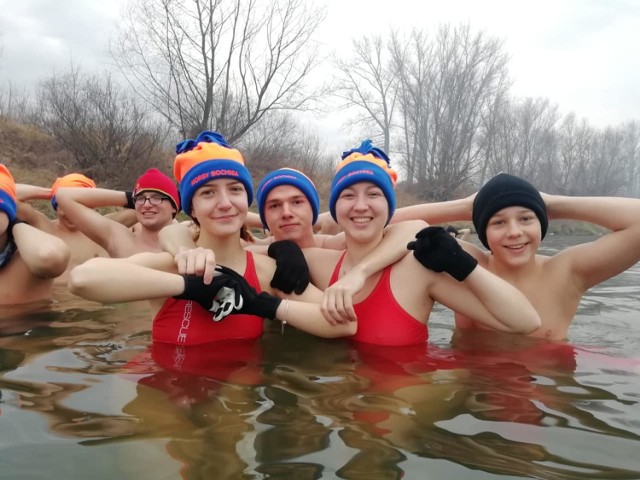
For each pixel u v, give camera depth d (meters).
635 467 0.53
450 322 1.30
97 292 0.84
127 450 0.54
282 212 1.21
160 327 1.00
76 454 0.53
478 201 1.15
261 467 0.52
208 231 1.04
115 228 1.65
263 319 1.14
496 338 1.11
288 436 0.59
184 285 0.91
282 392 0.73
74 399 0.68
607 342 1.15
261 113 6.50
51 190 1.87
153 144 5.12
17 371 0.79
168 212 1.69
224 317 0.95
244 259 1.07
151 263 0.97
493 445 0.58
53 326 1.10
